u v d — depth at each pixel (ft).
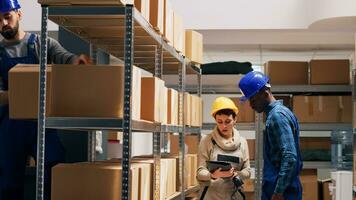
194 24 17.83
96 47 12.05
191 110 15.12
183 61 14.01
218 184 12.96
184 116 14.05
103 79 8.27
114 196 8.22
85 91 8.31
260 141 17.89
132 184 8.46
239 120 18.38
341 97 18.65
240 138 13.46
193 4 17.87
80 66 8.34
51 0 8.14
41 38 8.29
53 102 8.38
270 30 17.84
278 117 10.40
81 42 12.50
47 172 9.87
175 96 12.75
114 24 9.39
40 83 8.31
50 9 8.23
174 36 12.55
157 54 11.80
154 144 11.04
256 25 17.62
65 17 8.79
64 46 12.56
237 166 13.20
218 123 13.30
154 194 10.60
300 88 18.76
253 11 17.65
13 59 10.00
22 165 10.21
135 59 13.52
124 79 8.17
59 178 8.35
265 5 17.62
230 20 17.71
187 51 14.84
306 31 17.94
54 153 9.95
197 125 16.22
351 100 18.62
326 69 18.69
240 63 18.66
